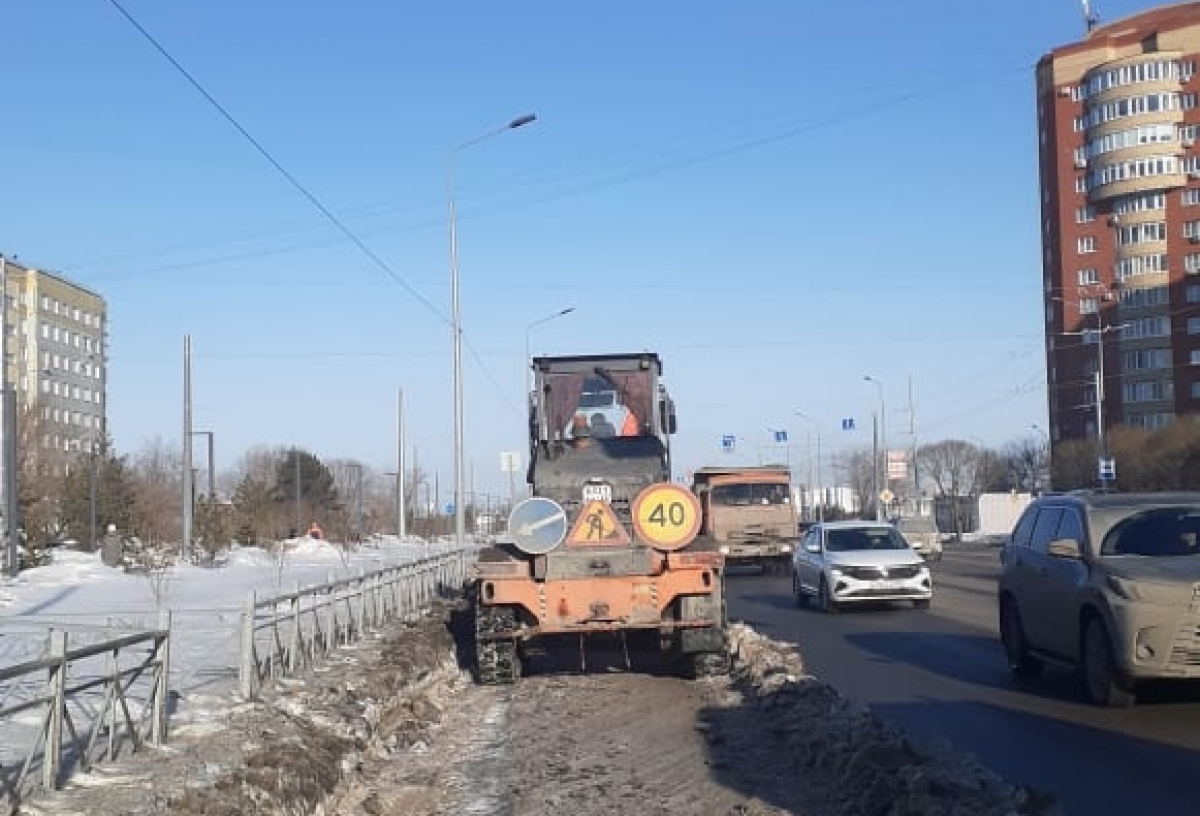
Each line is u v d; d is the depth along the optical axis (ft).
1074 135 295.28
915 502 262.47
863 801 27.02
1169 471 204.74
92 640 45.14
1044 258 307.78
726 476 129.80
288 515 208.95
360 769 35.47
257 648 48.65
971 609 79.51
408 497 289.12
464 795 32.53
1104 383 288.10
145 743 32.07
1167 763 31.07
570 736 39.78
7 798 25.29
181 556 136.98
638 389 59.36
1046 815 24.82
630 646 56.85
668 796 30.53
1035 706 40.45
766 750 35.09
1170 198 282.15
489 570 50.14
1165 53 280.31
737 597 100.22
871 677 48.75
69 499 145.59
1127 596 37.04
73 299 355.36
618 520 50.44
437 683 52.70
